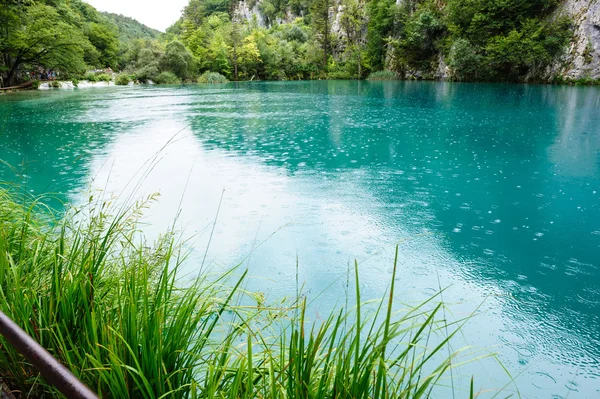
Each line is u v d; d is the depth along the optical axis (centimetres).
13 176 546
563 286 269
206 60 4366
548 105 1234
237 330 111
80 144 793
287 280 279
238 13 7344
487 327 227
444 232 356
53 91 2492
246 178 533
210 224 377
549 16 2278
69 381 61
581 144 687
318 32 4566
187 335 102
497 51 2319
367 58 3928
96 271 121
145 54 3919
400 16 3431
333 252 322
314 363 91
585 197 434
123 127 1017
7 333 73
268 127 979
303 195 461
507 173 534
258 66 4588
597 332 223
